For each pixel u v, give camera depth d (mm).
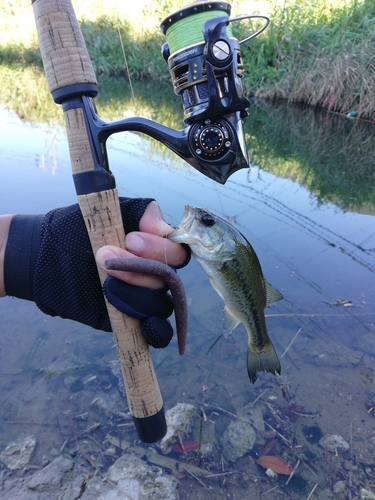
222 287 357
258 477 385
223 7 242
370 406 448
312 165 1082
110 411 440
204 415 442
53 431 424
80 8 2340
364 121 1327
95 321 254
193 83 242
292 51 1592
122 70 2307
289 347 528
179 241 244
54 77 214
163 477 377
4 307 583
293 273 653
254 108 1606
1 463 392
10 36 2898
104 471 384
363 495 367
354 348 520
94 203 222
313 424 433
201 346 537
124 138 1255
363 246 705
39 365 495
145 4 2146
